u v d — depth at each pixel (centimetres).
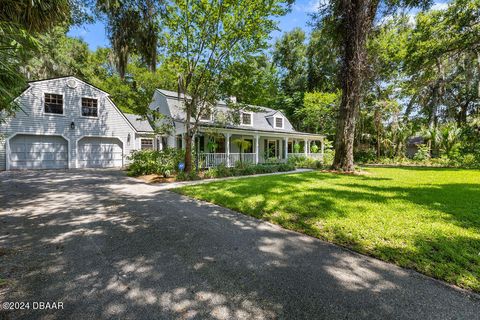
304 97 2441
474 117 1761
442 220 363
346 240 310
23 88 313
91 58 2156
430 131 1731
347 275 229
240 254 276
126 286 211
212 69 990
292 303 187
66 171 1212
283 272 235
